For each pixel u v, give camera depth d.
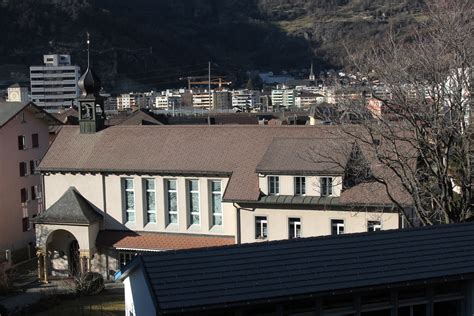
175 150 50.94
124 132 53.97
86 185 52.12
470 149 37.09
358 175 42.94
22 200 69.00
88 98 54.62
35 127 71.44
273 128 50.41
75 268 53.38
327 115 48.59
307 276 22.62
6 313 43.72
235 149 49.72
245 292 21.73
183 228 49.56
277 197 45.56
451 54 37.12
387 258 23.83
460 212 36.72
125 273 26.23
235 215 47.12
